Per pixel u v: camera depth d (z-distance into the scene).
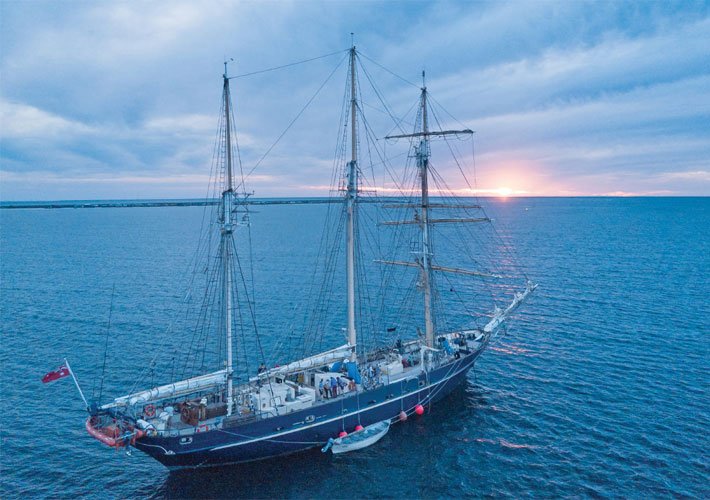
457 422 46.03
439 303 83.62
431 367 49.75
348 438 42.38
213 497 35.56
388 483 37.12
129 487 36.56
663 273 114.12
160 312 81.12
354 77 47.94
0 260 138.88
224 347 64.81
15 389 51.94
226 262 42.00
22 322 75.19
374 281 105.31
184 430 37.28
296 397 42.88
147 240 191.75
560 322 75.06
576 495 34.56
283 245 169.00
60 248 166.50
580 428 43.59
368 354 53.41
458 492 35.72
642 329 70.81
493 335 59.00
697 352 61.44
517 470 38.00
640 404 47.75
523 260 135.88
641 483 35.56
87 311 81.75
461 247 166.62
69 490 35.81
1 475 37.16
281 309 83.12
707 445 40.25
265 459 40.62
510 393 51.41
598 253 149.25
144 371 57.09
